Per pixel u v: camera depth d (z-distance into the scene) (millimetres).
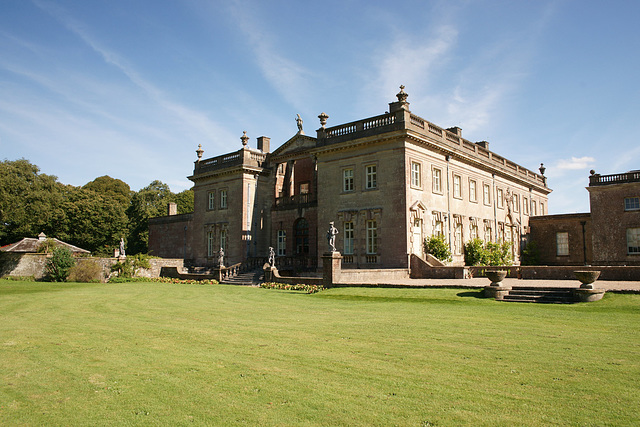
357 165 31375
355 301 19391
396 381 8062
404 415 6617
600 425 6148
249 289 26938
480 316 14477
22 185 40938
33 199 41875
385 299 19375
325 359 9609
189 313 16906
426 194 30781
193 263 42719
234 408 7055
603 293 16641
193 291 26078
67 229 56500
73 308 18953
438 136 32562
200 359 9875
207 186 42438
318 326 13445
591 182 37781
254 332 12750
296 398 7391
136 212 66312
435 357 9547
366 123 31031
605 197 36844
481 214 37750
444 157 33156
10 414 7105
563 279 21734
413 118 30188
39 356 10547
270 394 7602
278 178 39844
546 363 8945
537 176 50844
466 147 36406
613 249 36188
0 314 17500
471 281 23172
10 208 39875
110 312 17609
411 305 17422
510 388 7598
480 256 33656
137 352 10672
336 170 32531
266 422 6516
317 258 33219
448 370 8625
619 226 36062
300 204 36938
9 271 39406
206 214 42219
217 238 40656
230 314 16438
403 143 29125
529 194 48219
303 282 26734
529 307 16047
